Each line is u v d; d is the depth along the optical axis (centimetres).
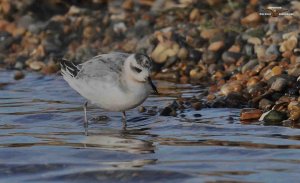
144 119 1491
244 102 1559
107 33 2181
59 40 2208
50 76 1962
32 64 2056
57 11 2422
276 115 1411
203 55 1919
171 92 1717
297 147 1234
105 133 1392
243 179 1084
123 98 1375
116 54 1424
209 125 1403
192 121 1444
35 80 1922
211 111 1520
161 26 2134
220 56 1903
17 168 1177
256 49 1844
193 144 1282
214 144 1275
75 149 1275
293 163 1150
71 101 1681
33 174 1151
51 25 2291
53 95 1750
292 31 1873
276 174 1101
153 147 1274
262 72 1677
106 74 1383
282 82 1540
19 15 2397
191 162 1177
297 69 1603
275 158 1180
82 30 2250
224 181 1079
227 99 1561
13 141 1341
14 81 1919
